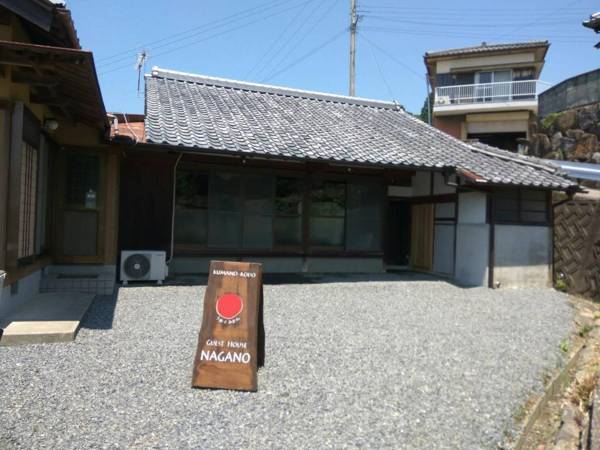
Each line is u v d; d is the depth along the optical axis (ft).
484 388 15.61
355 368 16.56
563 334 23.79
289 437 11.42
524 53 80.53
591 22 24.82
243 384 13.96
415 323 23.70
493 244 34.88
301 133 36.73
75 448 10.23
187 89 42.42
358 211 39.50
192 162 34.17
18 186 18.93
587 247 34.32
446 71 85.97
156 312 22.66
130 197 32.07
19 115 18.90
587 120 55.88
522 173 36.50
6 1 16.80
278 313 24.02
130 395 13.06
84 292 25.43
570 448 12.83
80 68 17.42
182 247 34.12
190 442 10.84
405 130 45.19
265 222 36.45
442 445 11.66
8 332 16.78
